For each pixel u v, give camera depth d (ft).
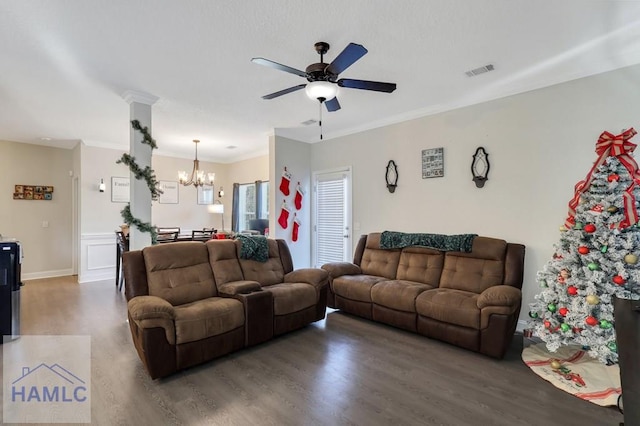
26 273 20.27
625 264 7.84
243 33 8.24
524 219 11.64
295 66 10.12
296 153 19.17
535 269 11.37
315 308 12.44
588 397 7.57
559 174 10.87
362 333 11.84
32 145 20.45
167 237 19.19
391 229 15.78
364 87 8.55
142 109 12.48
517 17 7.66
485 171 12.56
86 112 14.42
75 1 6.90
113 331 11.66
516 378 8.54
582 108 10.41
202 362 9.19
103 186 20.12
